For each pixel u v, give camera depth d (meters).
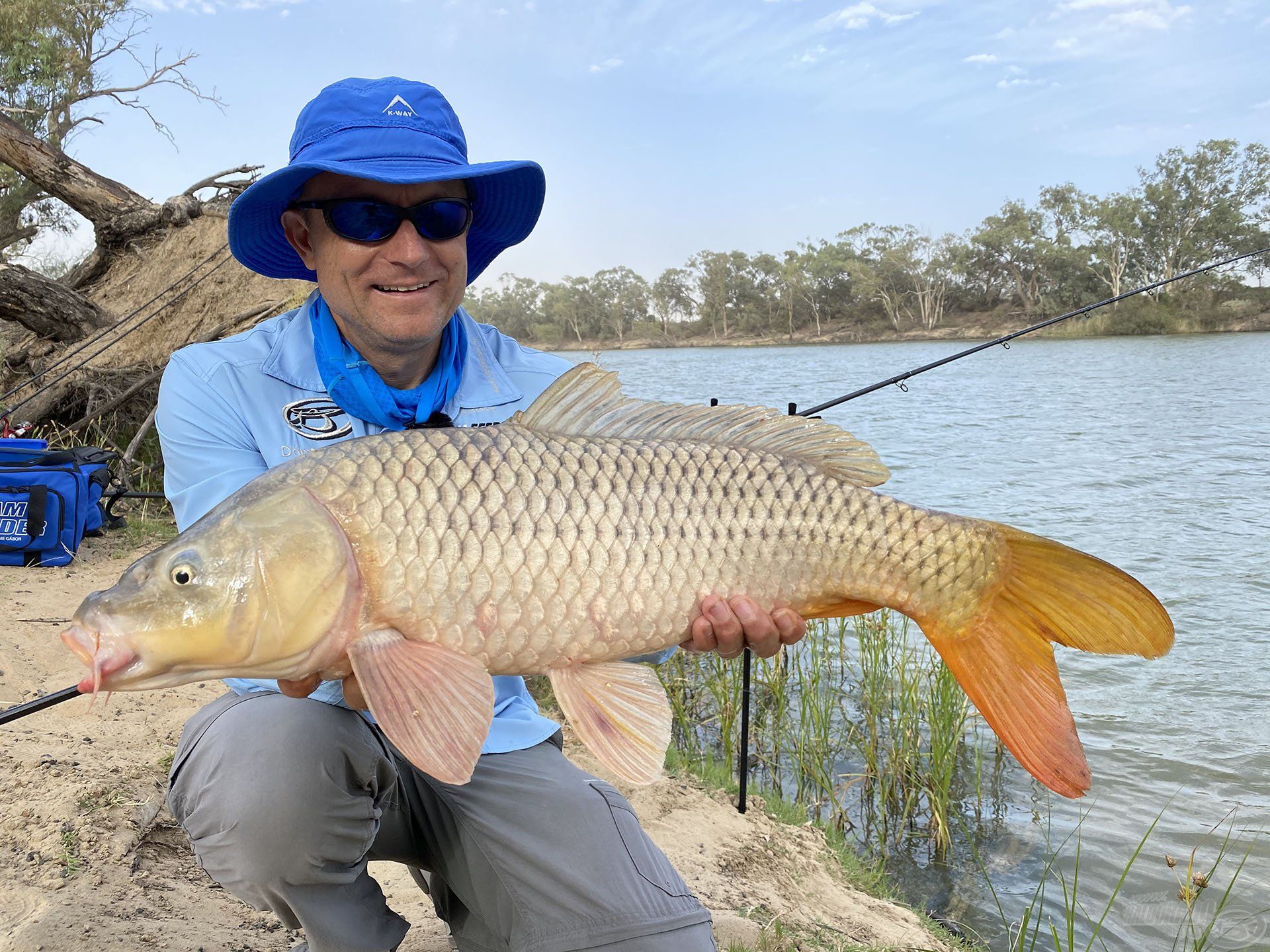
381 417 0.79
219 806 0.67
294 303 3.01
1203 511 4.24
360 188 0.75
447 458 0.65
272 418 0.78
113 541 2.32
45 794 1.03
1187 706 2.08
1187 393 10.62
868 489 0.75
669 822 1.38
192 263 3.46
